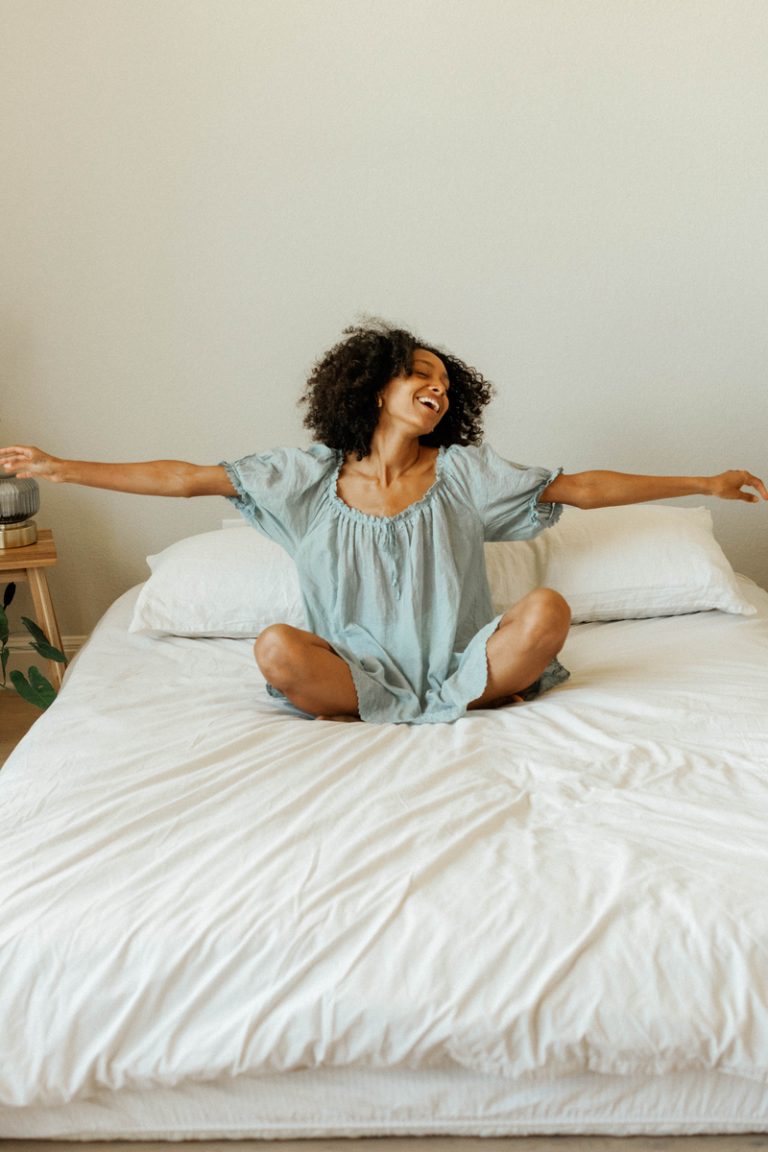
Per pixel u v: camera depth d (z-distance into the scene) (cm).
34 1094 126
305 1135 130
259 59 270
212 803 149
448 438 225
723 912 126
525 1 267
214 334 285
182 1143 131
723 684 192
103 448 292
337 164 276
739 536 300
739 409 292
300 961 125
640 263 282
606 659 211
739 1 267
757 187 277
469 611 206
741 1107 126
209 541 243
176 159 275
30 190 276
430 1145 129
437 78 271
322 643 190
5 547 265
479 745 170
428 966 123
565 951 123
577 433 293
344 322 285
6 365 286
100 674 212
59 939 129
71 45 268
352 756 163
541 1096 126
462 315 285
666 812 147
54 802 153
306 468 207
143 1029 126
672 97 272
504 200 278
